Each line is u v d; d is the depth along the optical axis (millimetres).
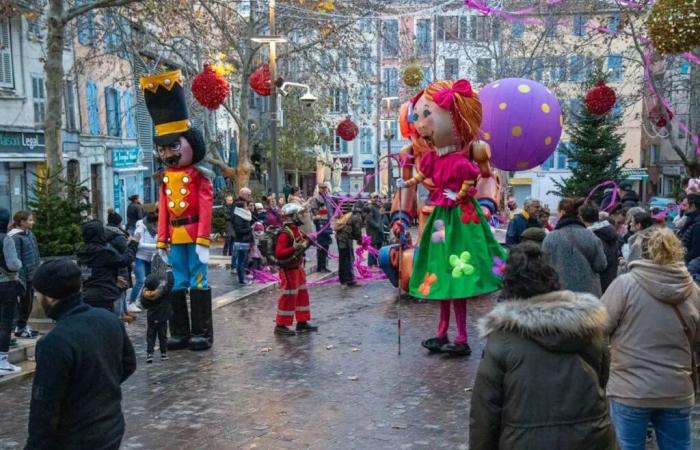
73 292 3969
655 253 4469
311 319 12336
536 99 10508
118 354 4047
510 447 3389
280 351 9914
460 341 9445
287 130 42031
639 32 19375
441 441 6355
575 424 3332
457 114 9297
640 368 4449
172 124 10188
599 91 11750
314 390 7988
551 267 3559
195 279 10148
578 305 3414
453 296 9141
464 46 36469
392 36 36344
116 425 3930
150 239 12766
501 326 3484
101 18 23656
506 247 10961
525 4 26766
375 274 18078
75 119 26281
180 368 9086
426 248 9648
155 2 17578
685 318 4457
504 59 34281
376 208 18828
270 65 18766
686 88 21672
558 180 49250
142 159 33562
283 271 10922
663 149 47312
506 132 10438
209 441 6453
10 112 21797
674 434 4469
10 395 7902
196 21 20562
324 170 45250
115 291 8805
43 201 11484
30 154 22500
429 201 9898
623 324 4527
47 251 11172
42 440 3664
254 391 7992
